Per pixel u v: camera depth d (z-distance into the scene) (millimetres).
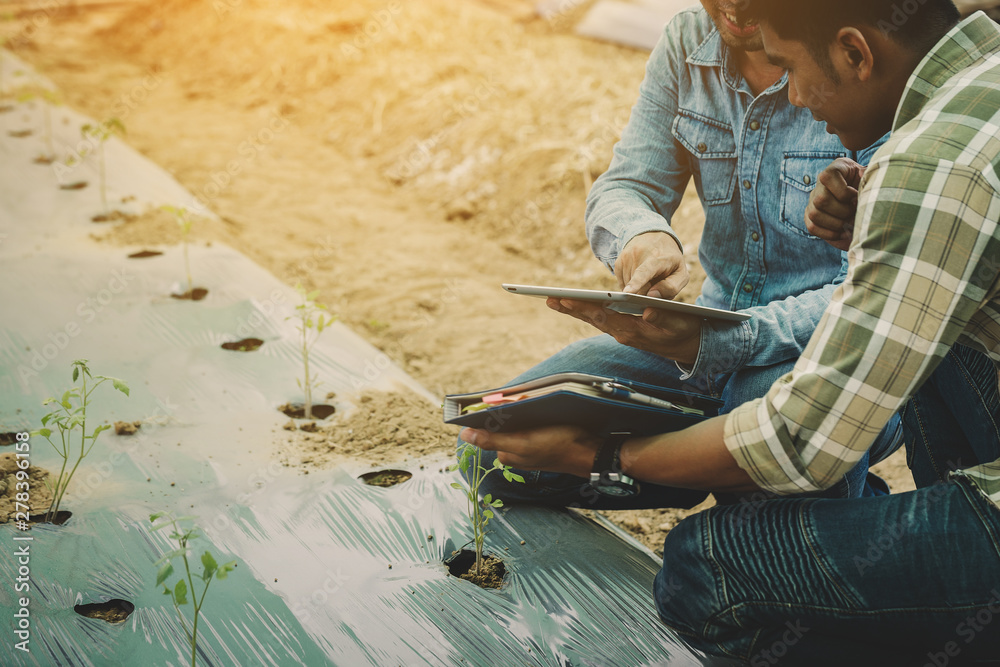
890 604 1627
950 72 1500
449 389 3793
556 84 6680
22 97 5949
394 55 7844
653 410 1828
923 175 1414
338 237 5492
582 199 5387
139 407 2922
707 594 1793
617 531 2525
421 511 2439
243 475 2578
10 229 4465
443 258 5273
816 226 1952
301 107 7766
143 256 4309
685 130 2428
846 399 1482
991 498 1557
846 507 1693
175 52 9578
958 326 1451
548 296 1854
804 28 1534
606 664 1924
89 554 2160
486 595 2115
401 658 1905
